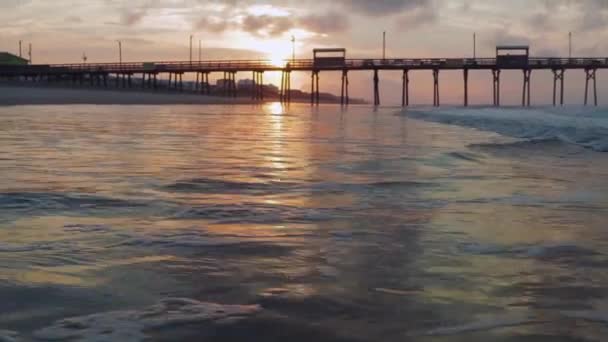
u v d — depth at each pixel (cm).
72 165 929
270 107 5572
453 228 525
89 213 572
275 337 285
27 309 317
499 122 2259
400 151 1218
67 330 289
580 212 602
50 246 447
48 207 596
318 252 441
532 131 1788
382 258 425
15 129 1725
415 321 307
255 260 418
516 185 782
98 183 749
